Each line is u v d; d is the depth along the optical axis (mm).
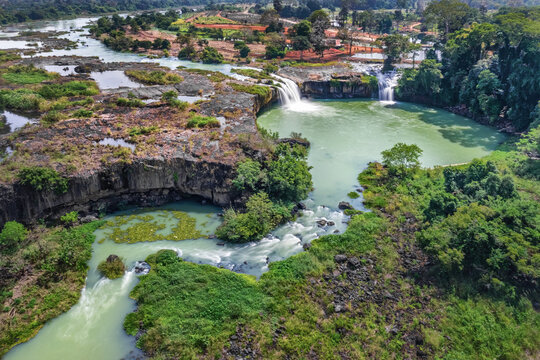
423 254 42344
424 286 38000
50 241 41438
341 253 42406
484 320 34156
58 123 63188
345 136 76938
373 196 54844
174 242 44281
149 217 48781
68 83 86938
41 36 163750
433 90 94375
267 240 45219
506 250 36969
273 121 84312
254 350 30781
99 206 49031
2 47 135500
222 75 102750
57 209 46531
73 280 37812
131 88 88188
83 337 32219
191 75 101562
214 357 30141
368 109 95688
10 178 43875
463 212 42375
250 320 33281
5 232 39906
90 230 45281
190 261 41156
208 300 35312
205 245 44000
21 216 44094
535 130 63219
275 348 31047
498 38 86688
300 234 46312
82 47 145375
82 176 47062
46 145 54562
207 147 56375
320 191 56375
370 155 68438
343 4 193125
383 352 31141
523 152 65500
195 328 32438
